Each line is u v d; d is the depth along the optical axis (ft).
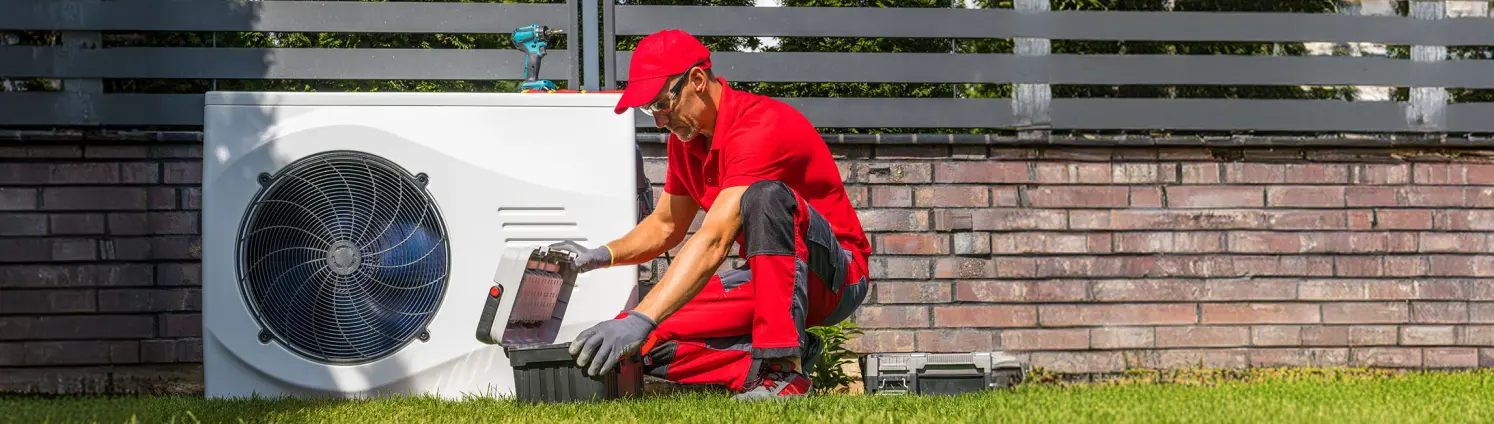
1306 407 8.63
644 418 8.04
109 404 9.62
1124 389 11.18
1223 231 14.43
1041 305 14.21
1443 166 14.65
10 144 13.32
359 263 10.47
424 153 10.43
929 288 14.14
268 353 10.52
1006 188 14.30
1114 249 14.32
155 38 13.87
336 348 10.57
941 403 8.73
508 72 14.03
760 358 9.20
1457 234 14.60
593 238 10.56
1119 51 14.62
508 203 10.49
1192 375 14.23
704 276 9.24
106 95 13.61
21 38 13.55
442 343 10.46
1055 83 14.44
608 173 10.61
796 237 9.25
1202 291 14.33
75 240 13.35
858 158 14.23
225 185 10.41
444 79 14.01
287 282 10.56
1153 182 14.43
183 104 13.76
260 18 13.83
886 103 14.32
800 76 14.24
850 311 10.30
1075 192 14.34
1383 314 14.46
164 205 13.48
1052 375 14.15
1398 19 14.75
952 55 14.37
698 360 9.76
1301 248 14.46
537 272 10.12
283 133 10.41
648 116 14.06
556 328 10.52
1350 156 14.61
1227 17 14.57
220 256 10.42
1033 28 14.43
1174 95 14.61
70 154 13.39
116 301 13.38
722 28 14.14
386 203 10.52
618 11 14.03
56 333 13.30
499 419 8.27
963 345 14.12
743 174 9.61
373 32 13.97
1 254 13.28
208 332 10.44
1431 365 14.43
